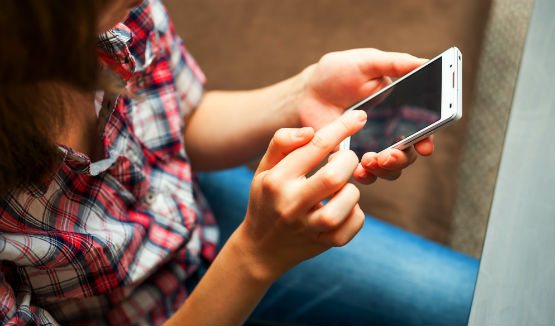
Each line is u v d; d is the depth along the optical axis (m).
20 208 0.50
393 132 0.53
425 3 1.20
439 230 1.13
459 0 1.18
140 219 0.63
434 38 1.17
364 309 0.72
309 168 0.45
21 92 0.37
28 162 0.42
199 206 0.80
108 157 0.56
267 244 0.48
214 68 1.29
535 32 0.52
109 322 0.65
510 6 1.28
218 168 0.81
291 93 0.69
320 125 0.68
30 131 0.40
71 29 0.35
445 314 0.69
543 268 0.44
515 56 1.24
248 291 0.51
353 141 0.58
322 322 0.73
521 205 0.46
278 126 0.71
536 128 0.49
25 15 0.33
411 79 0.53
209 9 1.34
